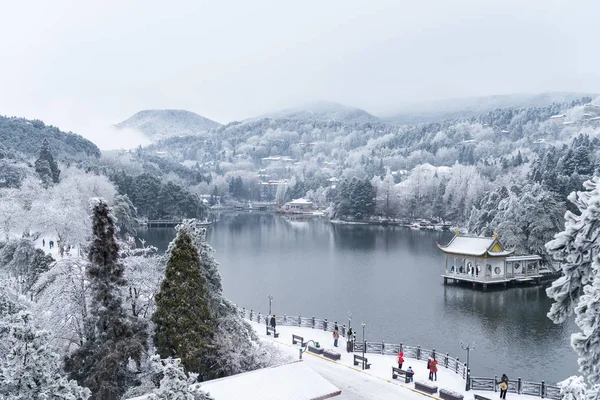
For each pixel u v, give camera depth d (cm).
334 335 5941
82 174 19162
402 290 9888
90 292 4484
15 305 3294
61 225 10019
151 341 4547
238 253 14600
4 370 2220
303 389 3444
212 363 4466
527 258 10681
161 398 2102
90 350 4156
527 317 8025
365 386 4600
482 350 6475
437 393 4434
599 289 1584
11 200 11431
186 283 4269
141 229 19900
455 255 10412
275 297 9331
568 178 14600
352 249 15425
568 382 1811
